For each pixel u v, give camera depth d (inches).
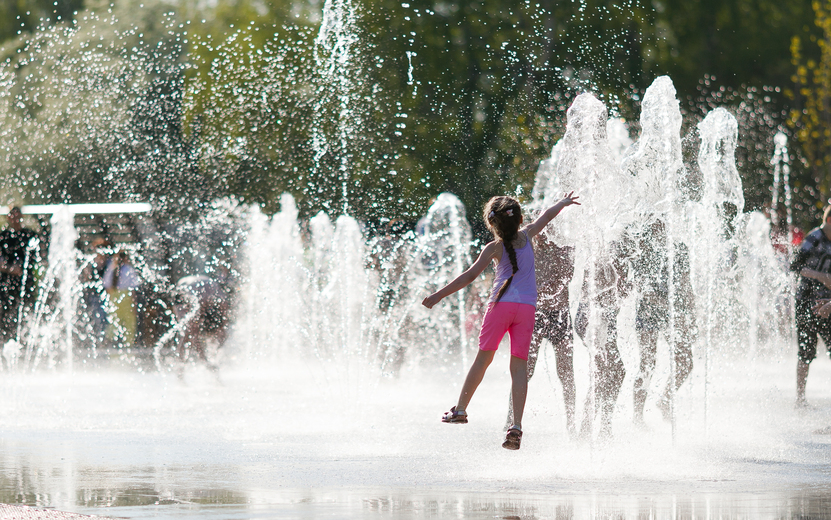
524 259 526.6
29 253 1353.3
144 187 2096.5
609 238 640.4
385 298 1245.1
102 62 2118.6
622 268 638.5
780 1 2406.5
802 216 2202.3
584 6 2159.2
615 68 2160.4
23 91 2053.4
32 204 2001.7
